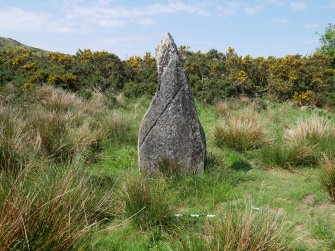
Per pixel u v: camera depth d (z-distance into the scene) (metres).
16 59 16.00
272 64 16.58
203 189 5.40
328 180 5.36
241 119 9.40
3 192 3.59
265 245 3.42
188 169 6.02
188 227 4.27
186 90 6.03
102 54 17.20
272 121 10.81
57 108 10.40
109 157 7.25
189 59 16.89
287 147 7.07
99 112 10.55
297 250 3.74
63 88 14.05
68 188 4.06
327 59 16.97
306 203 5.20
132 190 4.62
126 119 9.62
